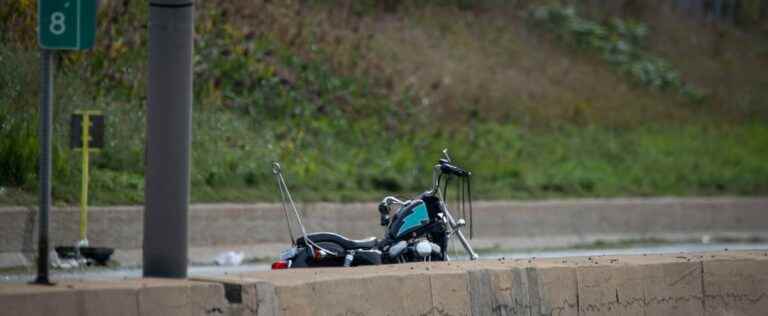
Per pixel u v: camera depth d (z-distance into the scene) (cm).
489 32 15150
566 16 16588
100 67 9025
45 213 2817
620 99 15062
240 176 8656
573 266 3762
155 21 3067
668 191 11994
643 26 17812
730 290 4300
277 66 10969
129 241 7106
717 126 15538
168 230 3066
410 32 13875
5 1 8538
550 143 12638
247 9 11412
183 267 3083
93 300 2594
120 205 7481
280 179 4231
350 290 3116
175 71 3061
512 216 9331
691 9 19525
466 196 9681
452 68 13475
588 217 9938
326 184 9200
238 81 10306
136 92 9062
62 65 8644
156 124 3067
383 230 8712
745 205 11400
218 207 7625
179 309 2739
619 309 3884
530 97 13775
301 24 12000
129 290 2656
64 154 7744
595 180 11544
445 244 4350
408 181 9831
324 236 4231
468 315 3425
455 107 12531
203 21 10456
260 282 2895
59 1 2877
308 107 10681
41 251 2811
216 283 2847
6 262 6309
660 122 14888
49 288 2588
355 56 12231
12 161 7288
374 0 14150
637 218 10362
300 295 2984
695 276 4175
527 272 3619
